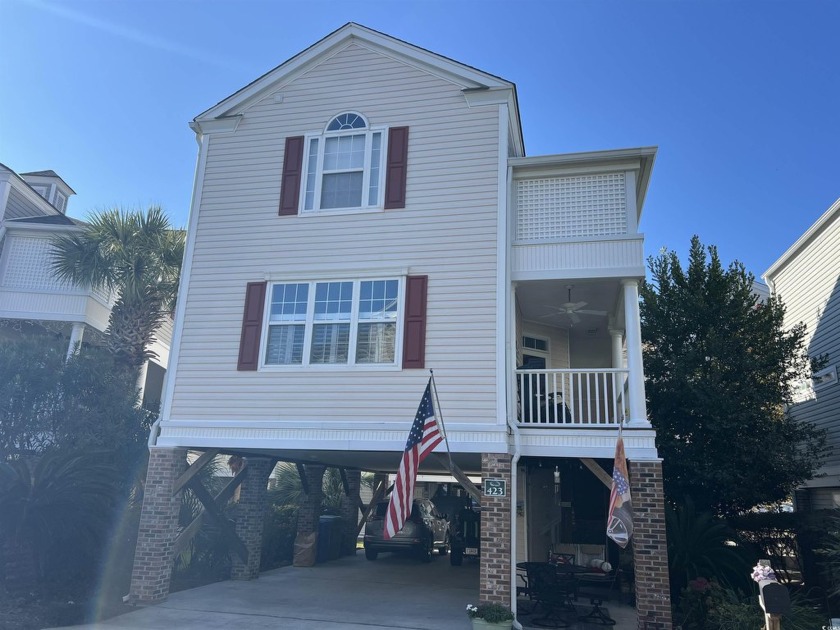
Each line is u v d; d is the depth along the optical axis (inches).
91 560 473.4
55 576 456.8
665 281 581.0
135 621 378.6
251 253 471.5
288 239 467.8
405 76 479.8
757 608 355.3
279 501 767.7
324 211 466.3
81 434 483.5
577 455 397.1
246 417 440.5
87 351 576.7
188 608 416.5
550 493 563.5
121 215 660.1
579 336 618.2
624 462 359.9
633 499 381.7
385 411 419.5
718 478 484.1
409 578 573.3
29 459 469.4
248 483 557.9
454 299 426.3
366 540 684.1
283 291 461.1
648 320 576.1
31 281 716.0
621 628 388.8
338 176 475.5
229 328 460.4
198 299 470.3
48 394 489.7
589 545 529.3
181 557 529.3
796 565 532.1
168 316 786.2
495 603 370.9
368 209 458.9
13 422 468.8
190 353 461.4
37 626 361.4
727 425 494.3
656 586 366.3
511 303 427.2
